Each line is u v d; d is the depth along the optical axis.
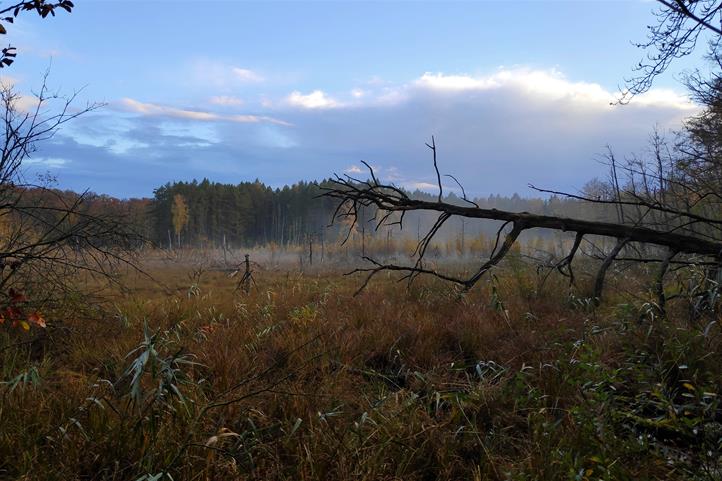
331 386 4.29
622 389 4.07
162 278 17.19
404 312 7.36
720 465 2.68
